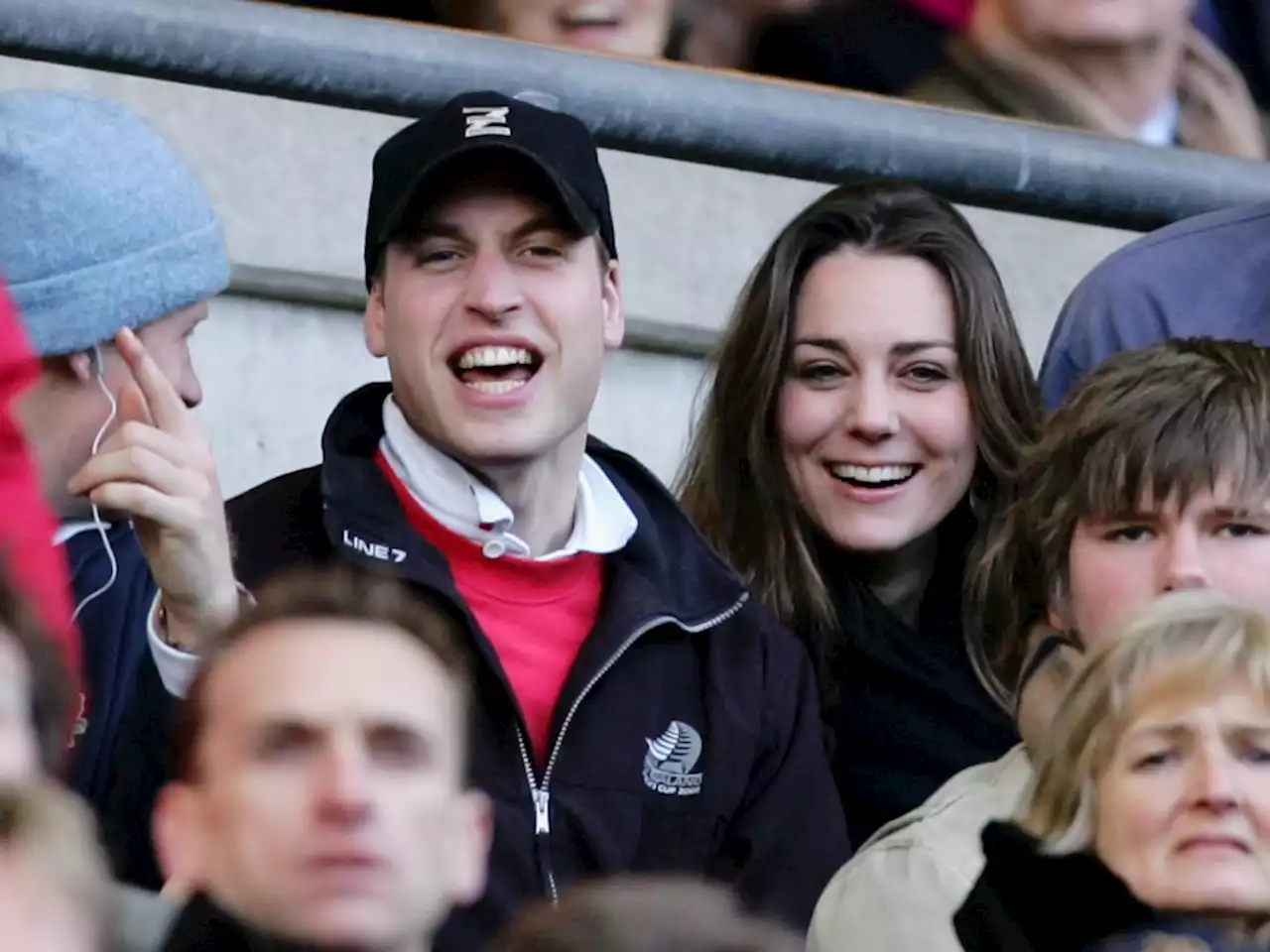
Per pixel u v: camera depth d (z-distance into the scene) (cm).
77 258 1148
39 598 939
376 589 915
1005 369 1323
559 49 1517
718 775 1151
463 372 1171
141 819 1045
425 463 1174
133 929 930
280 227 1491
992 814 1104
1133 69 1612
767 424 1323
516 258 1178
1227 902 995
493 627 1154
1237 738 1004
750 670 1181
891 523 1301
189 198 1188
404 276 1183
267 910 859
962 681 1276
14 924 681
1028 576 1248
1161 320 1412
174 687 1055
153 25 1445
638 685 1156
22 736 873
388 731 874
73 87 1458
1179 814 1002
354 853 859
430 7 1509
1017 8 1598
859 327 1307
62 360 1146
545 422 1170
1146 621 1032
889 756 1270
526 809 1111
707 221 1576
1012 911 1043
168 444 1069
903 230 1324
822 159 1555
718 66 1556
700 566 1207
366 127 1514
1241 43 1644
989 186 1582
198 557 1060
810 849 1156
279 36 1465
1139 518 1182
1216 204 1617
